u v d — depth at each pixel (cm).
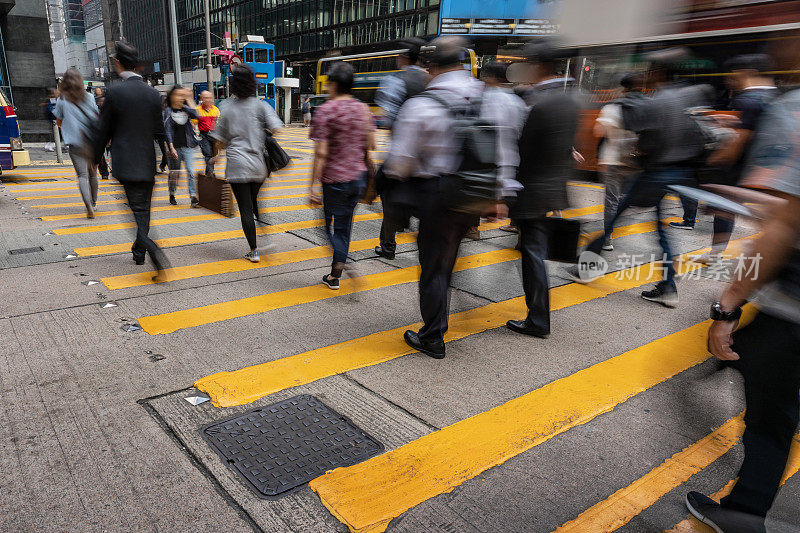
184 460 239
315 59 4766
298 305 437
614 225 463
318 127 427
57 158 1289
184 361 332
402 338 380
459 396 305
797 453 251
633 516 214
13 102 1725
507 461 248
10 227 657
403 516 211
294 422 273
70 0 13112
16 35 1686
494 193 293
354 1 4197
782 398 171
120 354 337
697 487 234
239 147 501
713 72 630
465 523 208
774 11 357
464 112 298
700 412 288
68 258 536
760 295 165
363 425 273
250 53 3250
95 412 273
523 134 345
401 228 347
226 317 405
